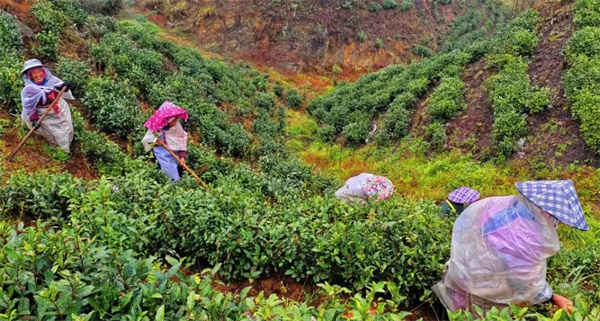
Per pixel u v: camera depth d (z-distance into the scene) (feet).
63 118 24.35
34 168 22.62
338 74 89.35
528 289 10.74
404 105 51.37
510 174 36.83
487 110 43.24
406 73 59.52
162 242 14.71
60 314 7.97
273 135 52.90
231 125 43.83
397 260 13.70
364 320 8.39
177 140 25.64
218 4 92.53
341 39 92.07
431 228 15.60
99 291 8.64
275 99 69.10
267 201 22.47
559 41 45.60
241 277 14.28
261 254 14.12
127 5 92.38
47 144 24.49
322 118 64.08
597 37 41.68
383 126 51.29
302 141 57.72
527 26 50.60
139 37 54.34
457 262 11.57
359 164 45.78
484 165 38.73
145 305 8.55
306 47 89.30
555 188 10.37
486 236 10.91
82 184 17.37
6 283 8.47
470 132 42.57
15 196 16.15
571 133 36.83
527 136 38.73
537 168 36.17
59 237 9.94
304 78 86.22
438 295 12.64
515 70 44.68
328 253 13.76
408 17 101.30
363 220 16.25
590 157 34.76
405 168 41.65
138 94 37.42
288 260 13.82
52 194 16.34
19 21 34.63
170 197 16.01
